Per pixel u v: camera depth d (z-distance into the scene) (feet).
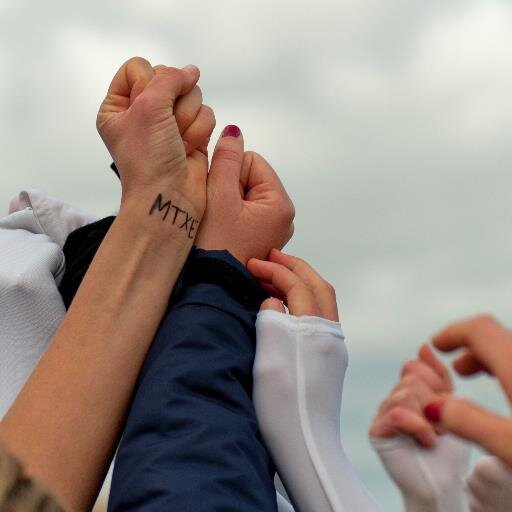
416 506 2.53
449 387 2.40
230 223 3.90
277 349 3.46
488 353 2.13
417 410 2.42
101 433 3.33
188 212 3.77
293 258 3.92
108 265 3.57
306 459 3.33
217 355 3.39
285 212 4.02
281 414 3.37
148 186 3.71
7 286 3.83
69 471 3.22
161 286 3.60
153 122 3.75
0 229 4.34
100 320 3.46
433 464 2.50
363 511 3.26
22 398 3.31
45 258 3.98
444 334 2.24
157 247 3.64
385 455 2.53
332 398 3.48
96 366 3.37
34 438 3.22
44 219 4.46
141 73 3.93
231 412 3.28
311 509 3.31
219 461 3.06
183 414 3.17
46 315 3.88
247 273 3.75
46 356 3.40
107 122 3.86
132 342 3.46
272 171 4.15
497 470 2.33
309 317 3.54
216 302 3.56
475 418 2.02
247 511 2.97
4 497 1.20
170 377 3.28
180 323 3.49
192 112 3.91
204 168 3.96
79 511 3.22
